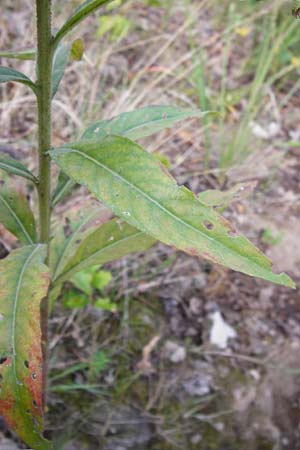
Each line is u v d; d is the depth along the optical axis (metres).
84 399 0.49
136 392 0.51
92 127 0.32
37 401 0.24
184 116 0.32
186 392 0.52
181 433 0.50
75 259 0.33
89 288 0.49
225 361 0.54
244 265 0.22
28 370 0.24
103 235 0.32
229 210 0.66
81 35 0.70
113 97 0.69
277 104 0.80
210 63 0.79
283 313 0.59
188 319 0.56
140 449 0.48
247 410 0.52
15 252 0.28
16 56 0.31
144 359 0.51
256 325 0.58
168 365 0.53
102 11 0.75
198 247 0.22
